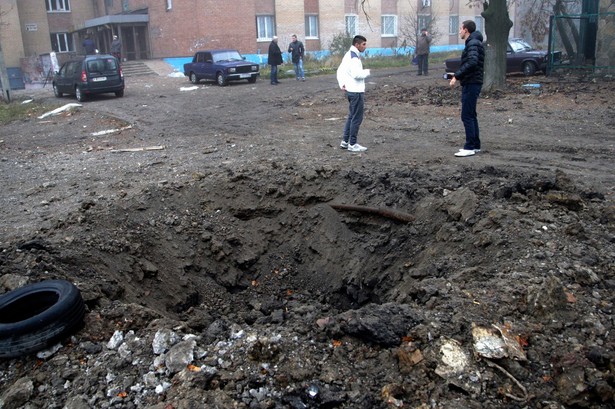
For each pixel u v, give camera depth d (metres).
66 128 15.39
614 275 4.62
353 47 9.22
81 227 6.57
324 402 3.50
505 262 5.00
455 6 43.56
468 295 4.43
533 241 5.19
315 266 7.41
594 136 10.36
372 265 6.87
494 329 3.86
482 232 5.65
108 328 4.51
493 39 16.59
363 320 4.07
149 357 4.07
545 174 7.49
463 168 8.02
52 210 7.49
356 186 7.67
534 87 16.80
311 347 4.04
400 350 3.78
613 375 3.41
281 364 3.84
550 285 4.16
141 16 34.00
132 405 3.61
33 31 36.25
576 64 21.33
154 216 7.25
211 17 31.56
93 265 5.93
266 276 7.42
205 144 11.39
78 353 4.18
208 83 25.02
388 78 23.45
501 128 11.45
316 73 27.52
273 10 34.03
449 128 11.66
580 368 3.48
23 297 4.59
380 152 9.50
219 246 7.24
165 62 32.22
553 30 20.95
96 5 40.31
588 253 4.94
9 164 11.03
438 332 3.89
